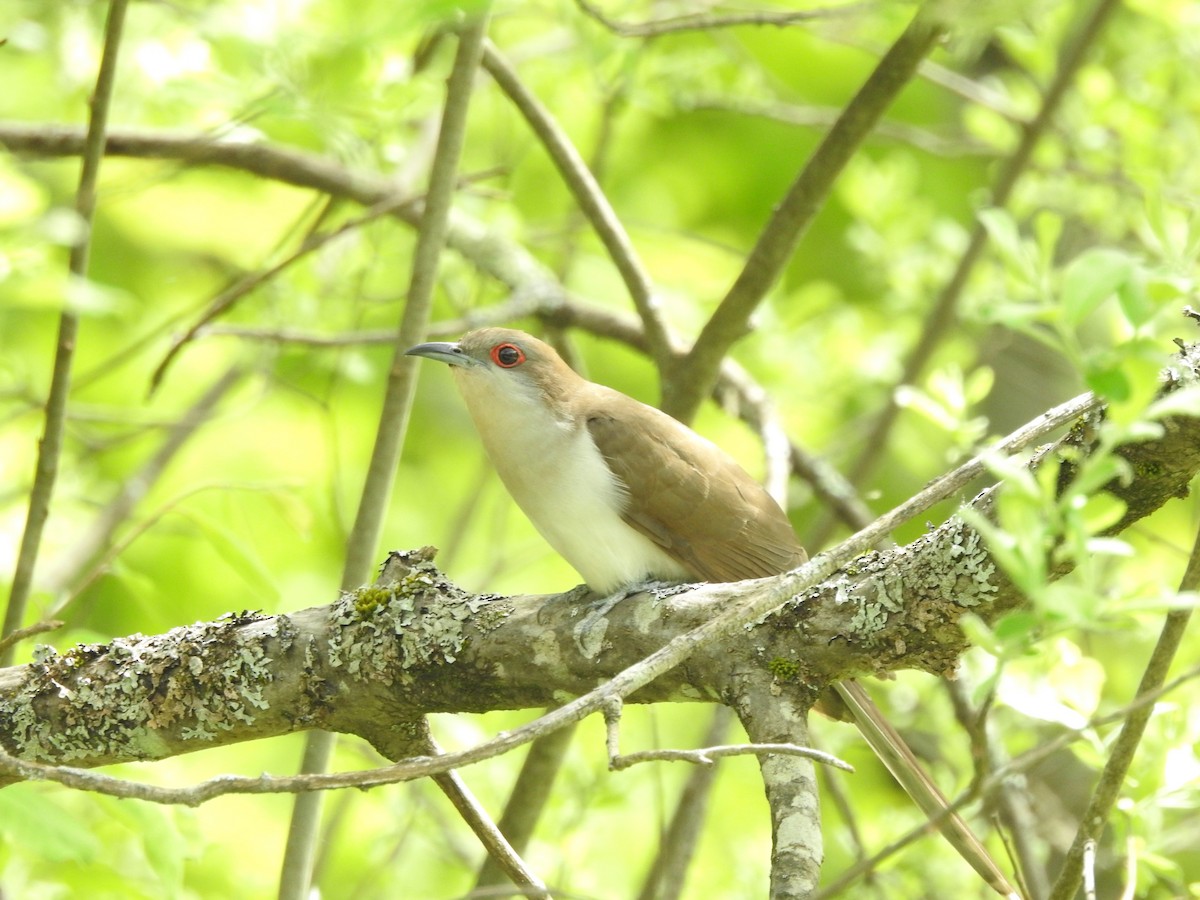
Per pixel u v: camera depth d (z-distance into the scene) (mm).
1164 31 12742
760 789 13172
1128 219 12531
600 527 8859
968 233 14469
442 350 9250
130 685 6879
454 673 6703
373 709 6836
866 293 17156
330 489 10789
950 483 5461
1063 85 12094
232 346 15617
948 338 14227
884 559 6266
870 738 7359
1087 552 4234
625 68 11180
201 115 10188
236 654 6840
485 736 11320
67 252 10164
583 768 10836
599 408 9133
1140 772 7102
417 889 12234
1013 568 4242
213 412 13328
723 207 17219
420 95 9477
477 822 6629
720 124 17000
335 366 12266
